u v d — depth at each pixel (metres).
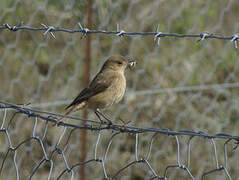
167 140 12.50
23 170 11.84
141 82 14.00
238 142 5.70
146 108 13.55
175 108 13.72
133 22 14.45
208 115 13.96
